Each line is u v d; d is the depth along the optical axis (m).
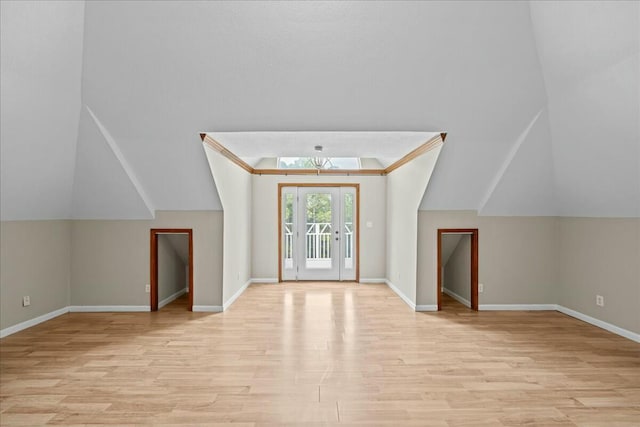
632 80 3.65
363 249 8.95
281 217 8.99
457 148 5.43
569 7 3.70
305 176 8.96
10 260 5.12
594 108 4.27
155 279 6.34
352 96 4.71
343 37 4.17
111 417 2.97
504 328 5.34
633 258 4.84
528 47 4.32
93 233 6.28
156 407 3.13
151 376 3.72
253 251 8.95
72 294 6.28
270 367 3.94
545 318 5.89
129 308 6.30
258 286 8.45
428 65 4.44
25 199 5.14
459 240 7.14
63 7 3.85
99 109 4.93
